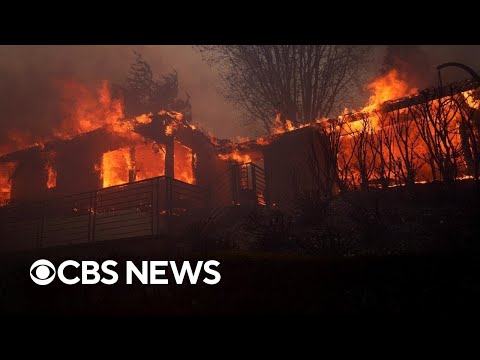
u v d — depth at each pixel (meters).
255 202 14.46
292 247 8.75
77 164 17.41
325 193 11.60
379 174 11.53
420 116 11.76
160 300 4.76
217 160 19.19
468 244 7.16
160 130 16.02
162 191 15.55
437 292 3.99
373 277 4.25
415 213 9.30
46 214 15.89
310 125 16.05
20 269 5.64
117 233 12.77
